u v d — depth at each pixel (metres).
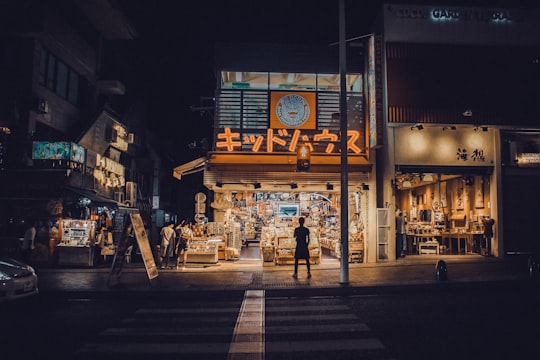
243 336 6.56
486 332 6.69
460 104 16.31
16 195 14.78
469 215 19.05
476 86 16.50
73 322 7.63
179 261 15.37
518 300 9.55
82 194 16.30
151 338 6.46
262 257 15.88
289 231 16.25
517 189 17.64
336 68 16.89
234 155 15.85
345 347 5.93
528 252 17.48
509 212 17.47
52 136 18.75
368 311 8.46
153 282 11.35
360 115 16.59
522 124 16.56
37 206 15.34
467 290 11.10
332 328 7.04
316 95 16.58
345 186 11.73
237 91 16.44
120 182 22.09
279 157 15.83
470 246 18.78
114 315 8.27
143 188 28.69
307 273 12.83
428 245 18.62
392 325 7.21
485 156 17.31
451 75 16.44
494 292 10.75
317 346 5.98
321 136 16.12
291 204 20.86
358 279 12.05
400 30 16.45
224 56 16.62
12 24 16.77
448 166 17.05
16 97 16.58
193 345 6.06
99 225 17.98
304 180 15.49
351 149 16.33
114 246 17.23
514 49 16.91
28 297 9.08
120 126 22.98
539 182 17.75
